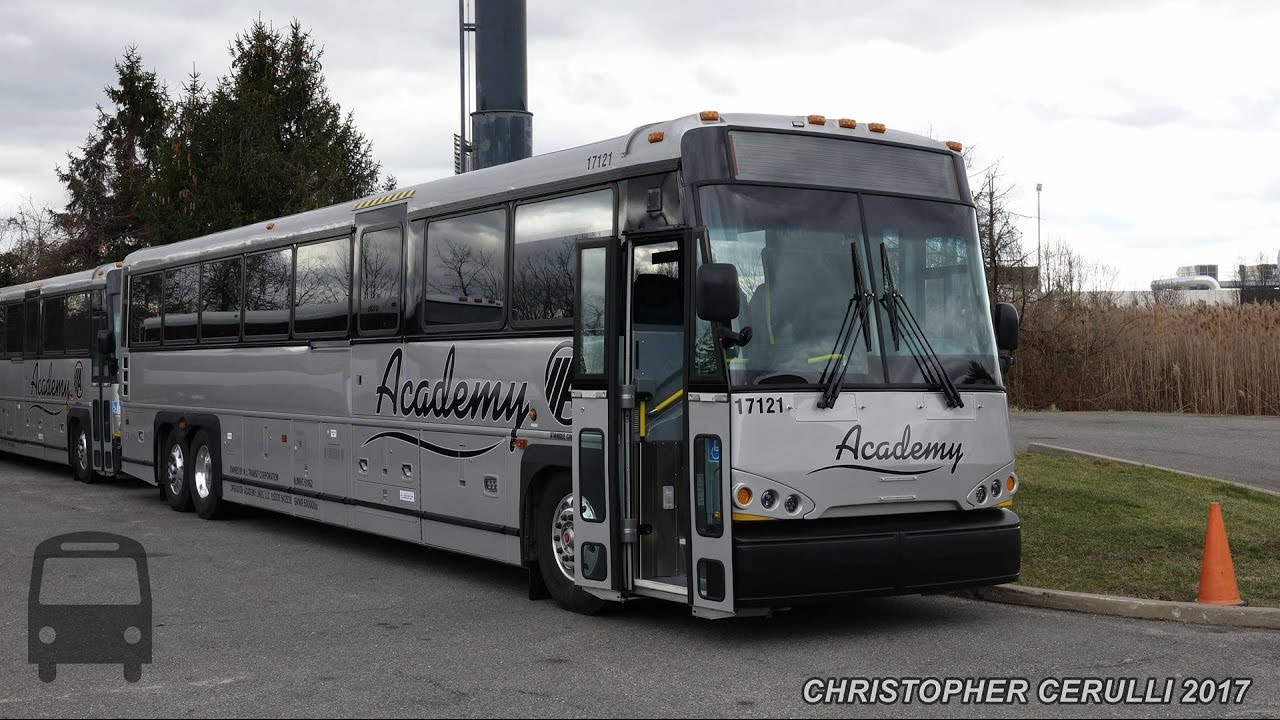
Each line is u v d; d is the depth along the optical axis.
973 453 8.60
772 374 7.96
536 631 8.76
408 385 11.55
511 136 16.38
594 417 8.86
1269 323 28.72
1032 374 30.62
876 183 8.73
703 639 8.43
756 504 7.80
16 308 24.38
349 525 12.64
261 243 14.56
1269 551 10.74
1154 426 24.16
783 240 8.25
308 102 36.66
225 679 7.35
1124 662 7.61
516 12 16.36
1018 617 9.14
